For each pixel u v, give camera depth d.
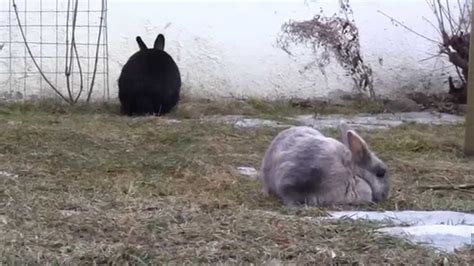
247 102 11.17
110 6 11.42
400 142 8.34
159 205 5.23
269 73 11.69
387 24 11.76
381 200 5.46
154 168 6.80
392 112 11.12
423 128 9.49
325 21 11.69
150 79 10.08
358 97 11.72
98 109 10.59
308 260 4.08
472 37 7.64
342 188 5.31
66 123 9.10
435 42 11.74
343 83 11.74
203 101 11.38
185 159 7.11
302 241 4.38
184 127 8.88
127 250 4.13
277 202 5.51
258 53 11.66
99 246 4.22
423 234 4.56
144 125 9.05
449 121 10.20
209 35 11.59
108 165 6.83
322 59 11.70
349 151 5.37
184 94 11.55
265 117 10.23
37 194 5.52
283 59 11.68
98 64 11.42
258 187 6.06
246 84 11.70
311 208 5.14
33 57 11.34
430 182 6.52
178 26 11.56
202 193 5.80
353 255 4.15
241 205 5.35
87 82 11.39
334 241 4.38
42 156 7.15
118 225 4.63
